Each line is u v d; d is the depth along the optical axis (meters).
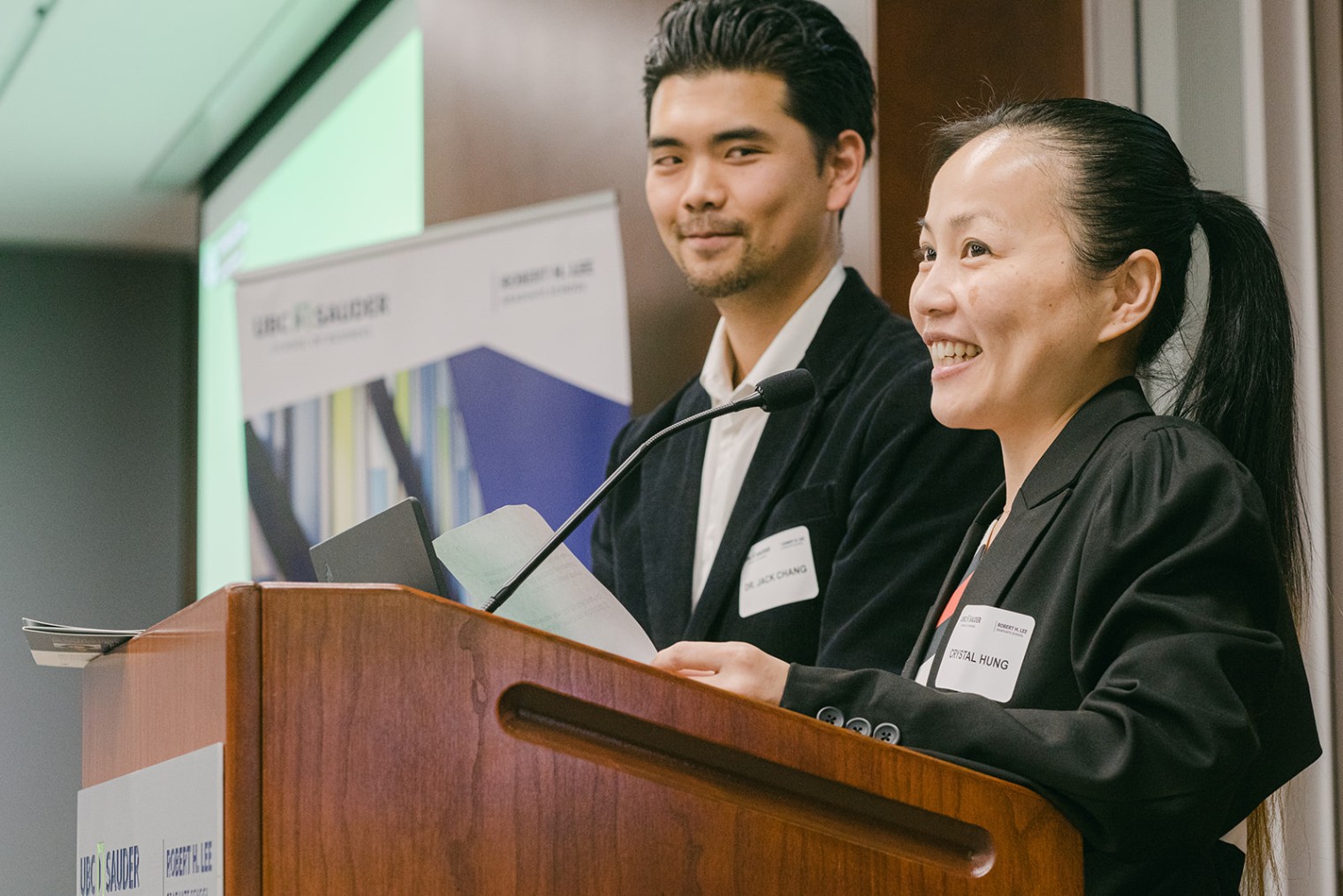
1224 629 1.30
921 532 2.24
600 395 3.37
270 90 5.90
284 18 5.32
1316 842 2.62
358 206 5.16
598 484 3.33
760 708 1.18
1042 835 1.22
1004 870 1.20
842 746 1.19
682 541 2.54
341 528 3.53
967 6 3.14
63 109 6.01
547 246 3.47
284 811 1.06
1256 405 1.61
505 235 3.52
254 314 3.69
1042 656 1.42
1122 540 1.40
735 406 1.69
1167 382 1.70
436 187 4.41
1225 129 3.05
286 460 3.59
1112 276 1.57
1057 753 1.24
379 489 3.52
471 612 1.12
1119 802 1.22
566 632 1.47
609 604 1.48
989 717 1.28
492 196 4.23
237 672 1.07
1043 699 1.41
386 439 3.53
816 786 1.19
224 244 6.43
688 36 2.72
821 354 2.56
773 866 1.15
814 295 2.66
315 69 5.58
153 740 1.27
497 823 1.10
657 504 2.62
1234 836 2.32
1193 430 1.47
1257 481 1.60
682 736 1.17
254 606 1.08
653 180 2.77
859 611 2.21
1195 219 1.64
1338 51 2.94
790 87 2.67
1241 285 1.63
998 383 1.59
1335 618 2.71
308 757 1.07
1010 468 1.66
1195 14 3.12
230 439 6.28
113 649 1.50
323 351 3.62
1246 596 1.36
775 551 2.38
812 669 1.37
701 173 2.69
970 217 1.62
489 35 4.30
